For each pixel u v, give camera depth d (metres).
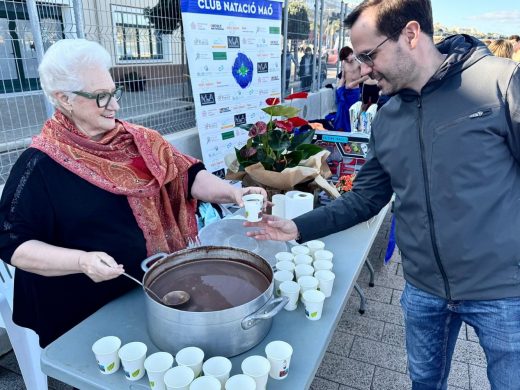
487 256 1.16
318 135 2.43
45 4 2.22
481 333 1.27
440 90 1.17
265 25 4.02
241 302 1.07
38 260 1.18
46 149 1.29
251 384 0.87
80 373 0.99
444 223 1.21
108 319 1.19
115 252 1.38
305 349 1.07
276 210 1.83
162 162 1.51
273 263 1.48
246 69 3.78
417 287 1.40
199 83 3.21
